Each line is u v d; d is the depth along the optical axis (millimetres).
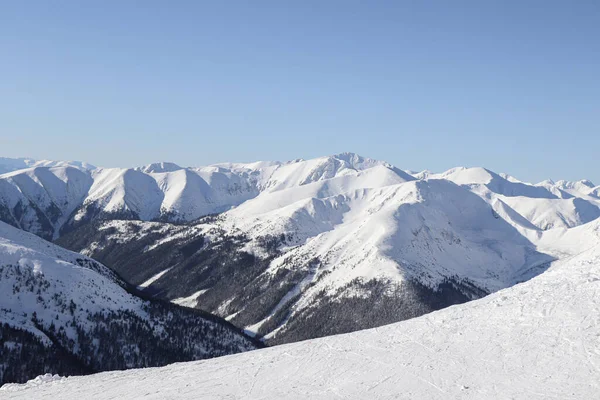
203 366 49062
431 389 35250
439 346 43031
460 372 37250
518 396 32312
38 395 44406
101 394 42625
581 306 43188
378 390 36312
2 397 44969
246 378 42688
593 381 32531
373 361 42281
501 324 44281
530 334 40906
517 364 36812
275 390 38906
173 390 41562
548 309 44375
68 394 43594
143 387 43500
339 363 43094
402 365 40312
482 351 40156
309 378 40625
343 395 36188
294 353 48062
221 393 39500
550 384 33188
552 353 37188
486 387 34281
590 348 36562
